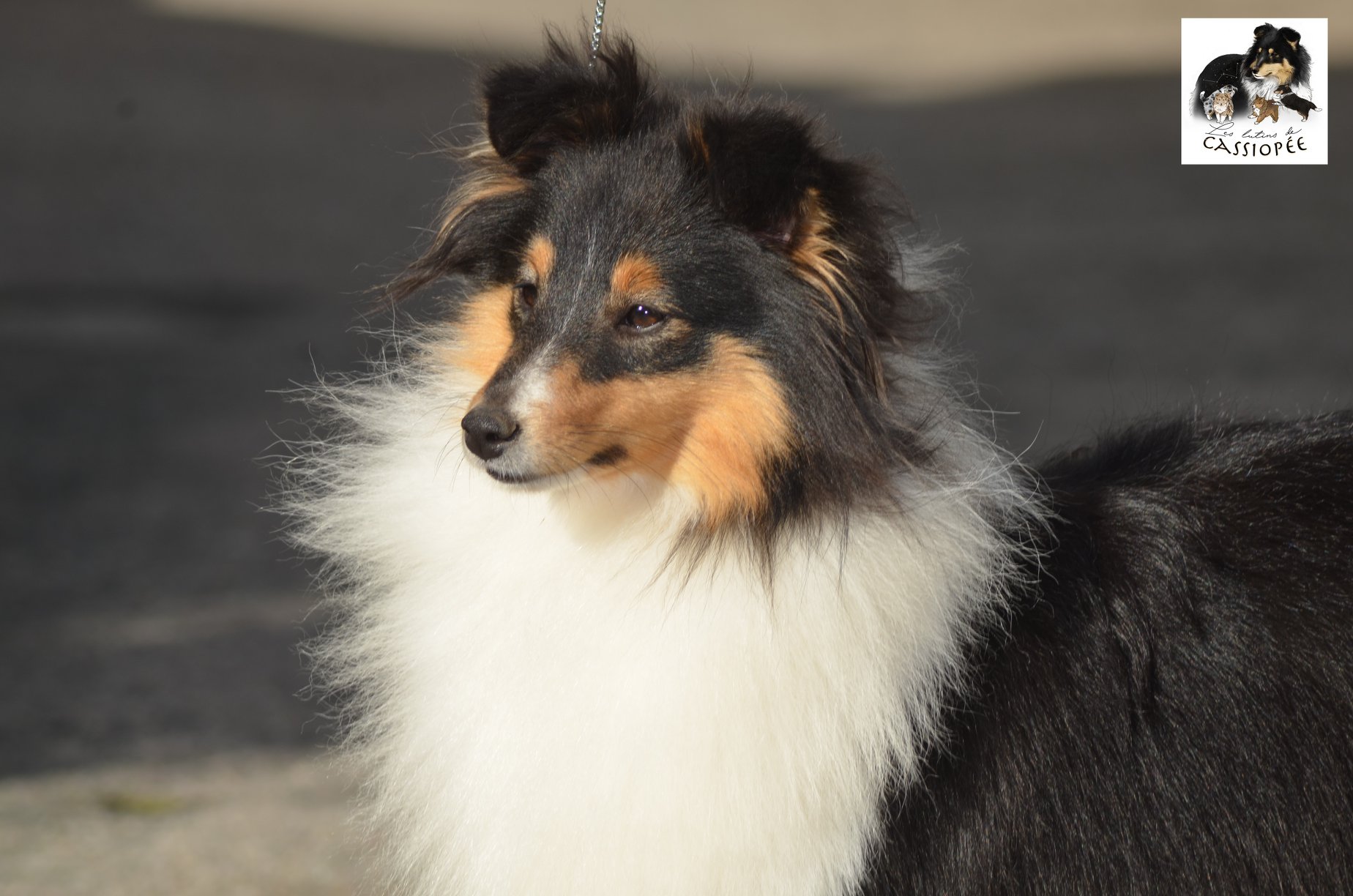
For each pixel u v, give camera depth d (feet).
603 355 17.58
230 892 24.67
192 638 38.42
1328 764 17.57
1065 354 60.49
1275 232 80.53
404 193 95.30
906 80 130.00
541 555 18.37
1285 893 17.57
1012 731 17.78
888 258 18.02
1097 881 17.58
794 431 17.37
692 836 17.13
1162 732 17.74
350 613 25.25
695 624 17.57
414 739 19.24
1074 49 142.20
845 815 17.26
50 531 46.34
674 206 17.74
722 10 168.35
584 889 17.49
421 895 19.97
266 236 84.99
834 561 17.38
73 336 67.87
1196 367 57.72
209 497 49.93
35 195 92.68
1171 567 18.29
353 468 20.54
